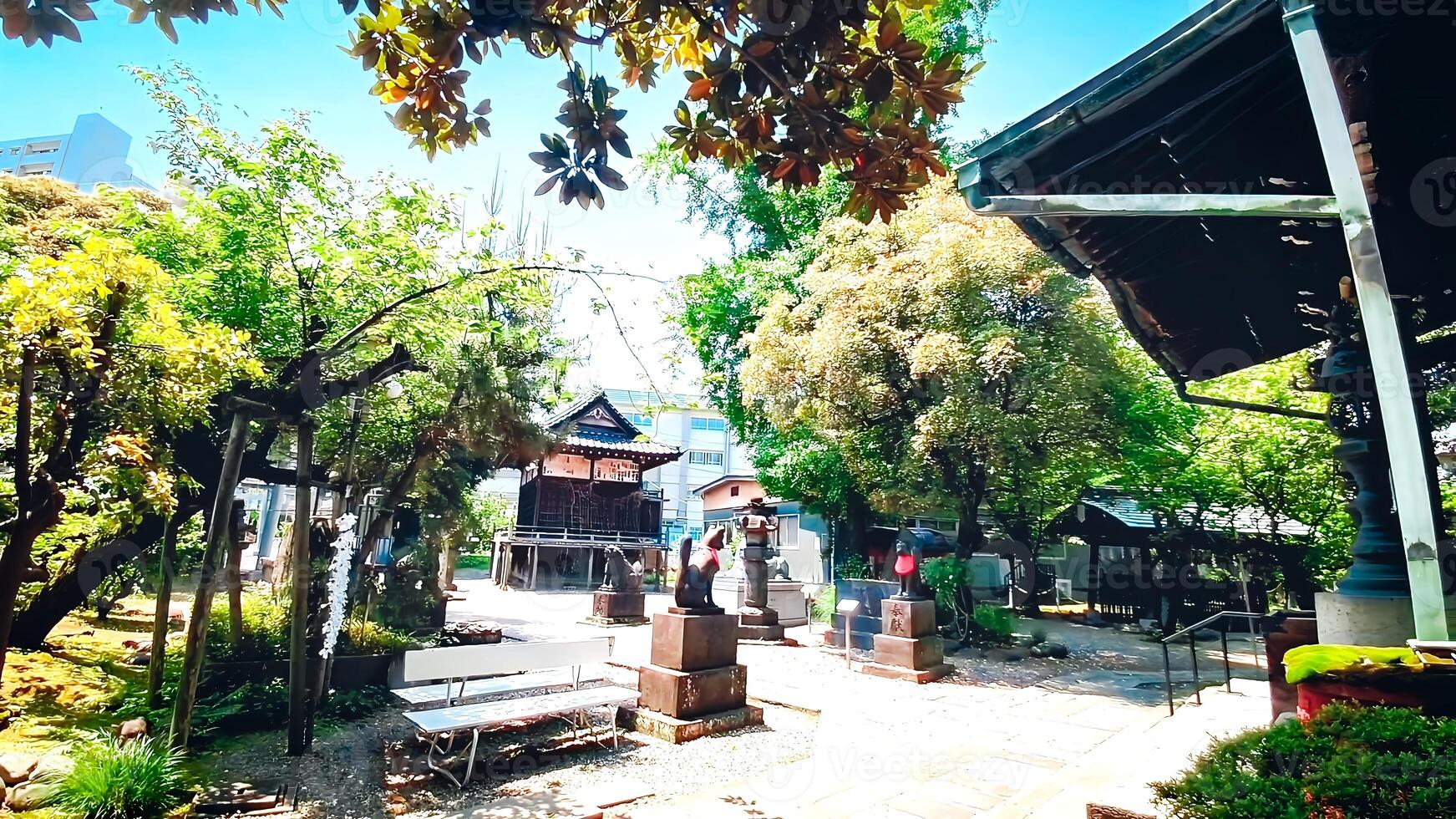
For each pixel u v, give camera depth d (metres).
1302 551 14.52
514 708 5.77
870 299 11.54
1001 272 10.96
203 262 6.68
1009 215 3.22
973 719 7.35
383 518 8.44
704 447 40.97
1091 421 11.36
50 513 3.80
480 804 4.76
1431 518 2.21
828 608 15.25
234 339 4.55
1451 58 2.59
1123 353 11.70
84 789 4.03
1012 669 10.59
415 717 5.43
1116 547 18.27
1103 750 5.02
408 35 2.14
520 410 8.26
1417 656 2.51
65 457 3.93
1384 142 3.08
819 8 2.07
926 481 12.95
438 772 5.24
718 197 17.50
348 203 7.30
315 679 6.14
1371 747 2.22
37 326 3.39
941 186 12.25
